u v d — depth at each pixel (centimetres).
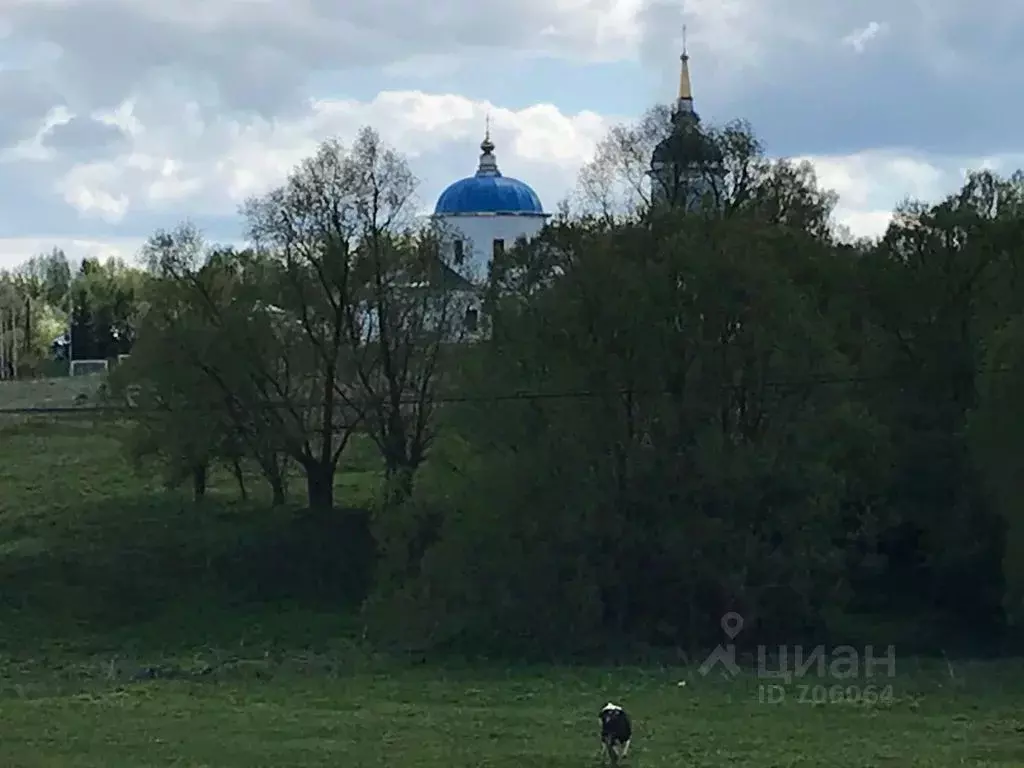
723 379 5275
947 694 4184
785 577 5162
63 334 15950
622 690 4372
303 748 3388
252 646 5594
